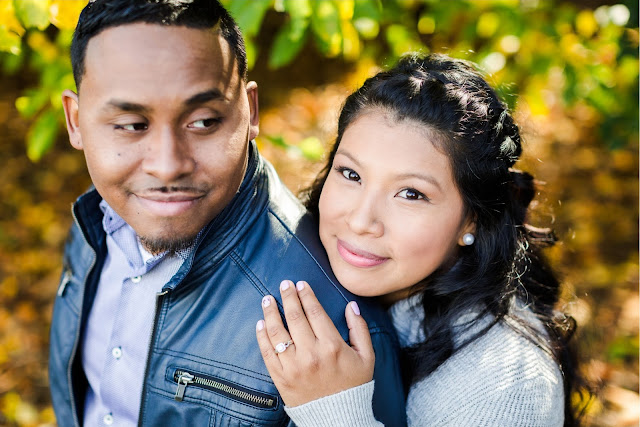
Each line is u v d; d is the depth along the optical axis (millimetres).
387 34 2285
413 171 1176
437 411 1257
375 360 1229
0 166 3887
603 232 3756
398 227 1198
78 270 1477
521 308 1483
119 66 961
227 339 1197
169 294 1220
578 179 4137
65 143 4176
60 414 1612
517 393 1232
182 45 965
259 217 1262
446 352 1313
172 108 978
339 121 1412
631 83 3047
